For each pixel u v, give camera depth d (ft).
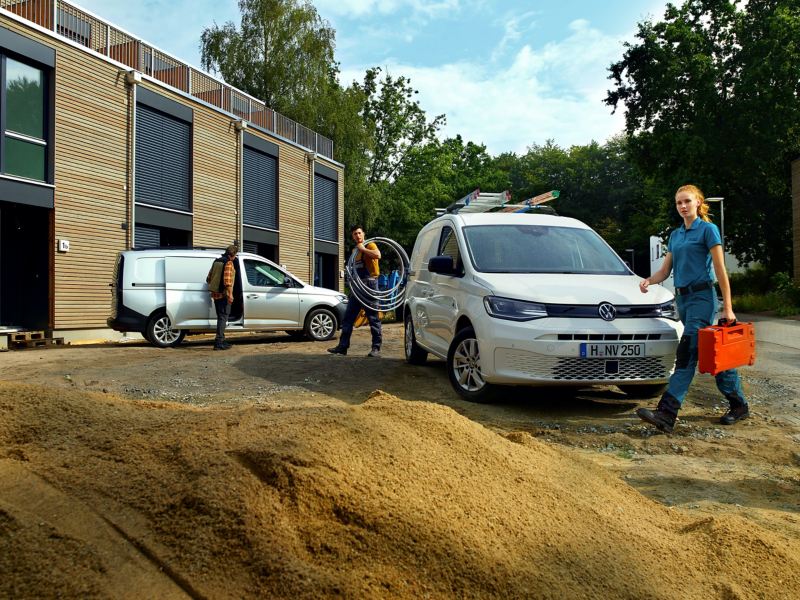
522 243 22.70
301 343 40.09
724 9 100.83
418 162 158.10
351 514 6.20
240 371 25.80
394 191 153.69
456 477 7.60
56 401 8.11
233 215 70.18
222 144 68.28
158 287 38.68
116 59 56.34
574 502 8.28
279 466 6.40
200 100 64.03
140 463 6.61
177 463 6.56
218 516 5.72
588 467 10.59
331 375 24.84
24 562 5.08
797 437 16.55
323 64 111.96
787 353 33.65
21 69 45.09
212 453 6.66
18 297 47.11
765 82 96.27
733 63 101.91
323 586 5.25
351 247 126.41
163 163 59.77
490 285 19.79
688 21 105.09
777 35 94.48
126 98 54.34
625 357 18.34
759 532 8.79
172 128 61.11
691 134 101.09
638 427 17.26
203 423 7.64
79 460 6.72
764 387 23.75
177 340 39.45
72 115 48.57
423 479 7.25
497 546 6.52
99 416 7.91
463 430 9.16
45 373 25.62
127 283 38.11
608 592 6.48
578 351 18.08
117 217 53.11
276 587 5.17
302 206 85.61
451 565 6.02
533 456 9.68
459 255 22.57
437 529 6.35
